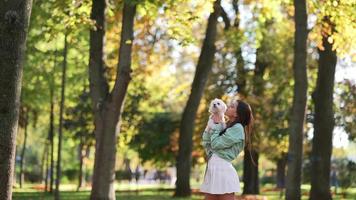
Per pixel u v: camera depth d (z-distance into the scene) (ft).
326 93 78.33
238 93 112.47
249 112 26.73
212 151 26.43
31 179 195.00
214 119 26.30
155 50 101.04
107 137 61.62
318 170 77.77
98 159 61.82
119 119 62.13
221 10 99.71
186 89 130.21
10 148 27.25
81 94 119.65
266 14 79.66
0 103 26.96
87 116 127.54
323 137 78.18
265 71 112.68
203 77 94.32
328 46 77.51
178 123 137.49
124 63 61.16
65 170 202.18
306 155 130.41
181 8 61.00
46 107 114.62
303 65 62.90
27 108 117.80
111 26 74.13
